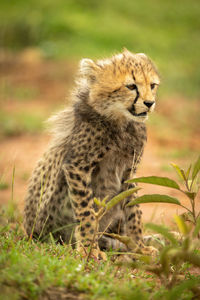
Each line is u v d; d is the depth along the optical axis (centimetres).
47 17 4131
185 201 1116
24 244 756
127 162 896
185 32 4306
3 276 554
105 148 859
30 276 570
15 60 3359
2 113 2241
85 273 638
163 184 650
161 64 3216
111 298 558
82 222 834
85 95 898
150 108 876
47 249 756
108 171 892
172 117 2283
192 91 2727
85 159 850
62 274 598
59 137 931
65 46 3619
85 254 757
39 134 2030
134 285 608
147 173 1459
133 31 4094
